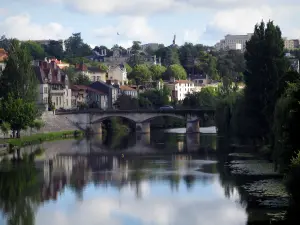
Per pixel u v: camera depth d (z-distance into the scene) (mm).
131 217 101812
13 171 148000
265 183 122625
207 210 104375
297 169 88000
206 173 140500
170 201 112312
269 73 166125
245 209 102438
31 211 106562
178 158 172375
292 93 110375
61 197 117438
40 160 168625
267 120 159125
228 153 177875
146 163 162500
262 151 167250
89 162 165500
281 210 99625
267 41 168125
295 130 101000
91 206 109688
